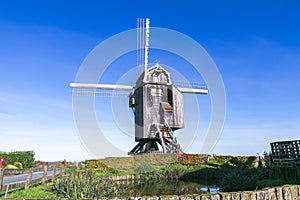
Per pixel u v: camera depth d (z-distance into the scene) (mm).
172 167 18641
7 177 13422
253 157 20781
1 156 23391
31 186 9516
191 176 17484
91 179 9500
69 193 8008
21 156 24609
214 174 17000
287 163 11461
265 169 14703
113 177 16109
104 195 8336
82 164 20938
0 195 7328
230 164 21344
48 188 9289
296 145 11016
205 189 12016
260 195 5820
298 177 10555
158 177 17234
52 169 11672
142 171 18172
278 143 12531
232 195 5629
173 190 11781
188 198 5422
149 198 5352
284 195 6062
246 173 13148
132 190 11641
